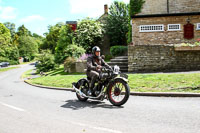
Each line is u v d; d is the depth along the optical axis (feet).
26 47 289.12
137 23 62.28
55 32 215.10
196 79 27.66
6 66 194.59
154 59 43.45
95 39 98.68
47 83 41.78
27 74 99.76
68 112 17.57
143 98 22.39
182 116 14.78
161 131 11.94
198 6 59.57
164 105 18.48
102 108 18.51
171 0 61.67
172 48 42.45
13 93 32.27
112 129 12.64
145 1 62.69
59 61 88.07
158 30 60.85
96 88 20.59
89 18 99.81
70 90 31.89
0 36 175.01
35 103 22.35
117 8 107.96
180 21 59.82
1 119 16.07
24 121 15.23
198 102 19.06
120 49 70.49
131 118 14.88
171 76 31.19
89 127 13.23
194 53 41.50
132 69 44.73
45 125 14.01
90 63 20.76
